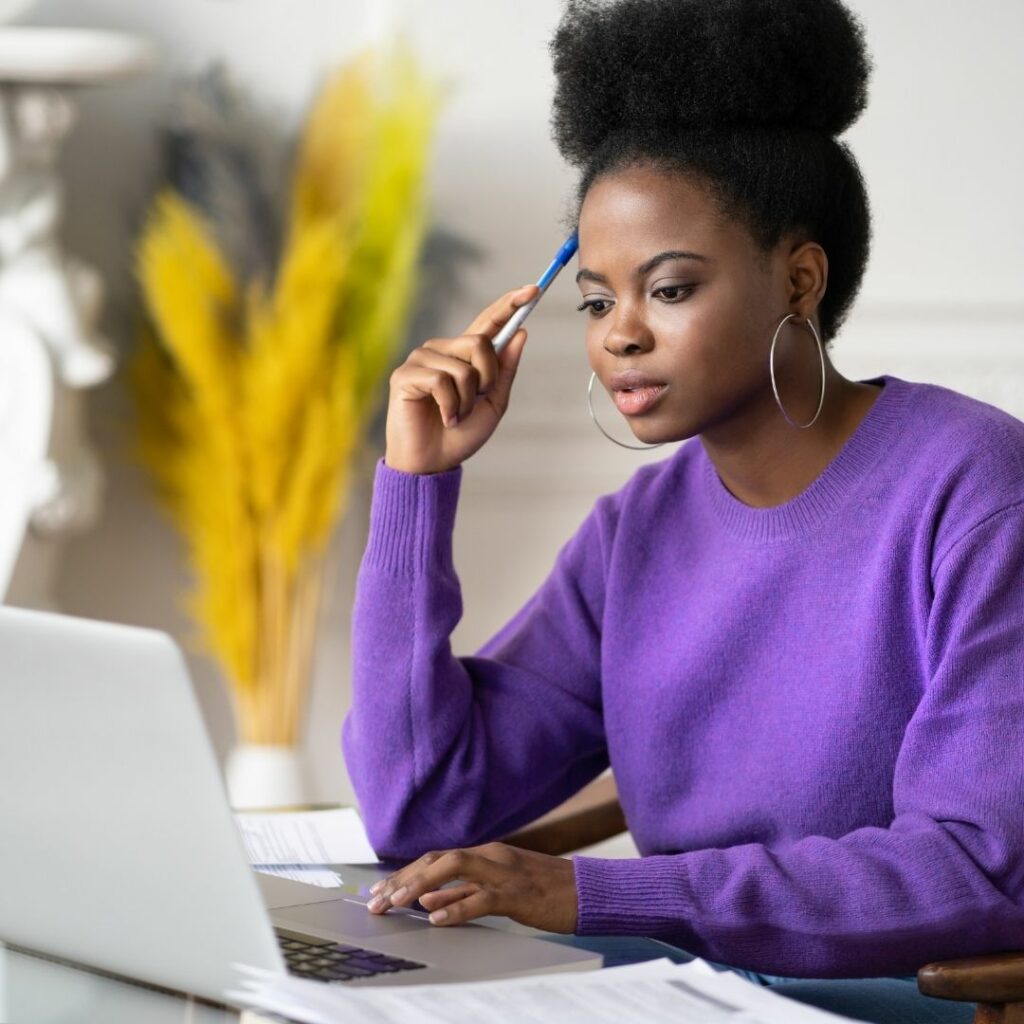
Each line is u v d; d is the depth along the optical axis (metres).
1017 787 1.87
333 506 4.50
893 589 2.08
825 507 2.16
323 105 4.60
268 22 4.76
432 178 4.77
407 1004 1.41
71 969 1.67
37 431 4.27
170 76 4.72
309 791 4.54
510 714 2.40
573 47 2.17
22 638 1.54
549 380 4.76
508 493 4.80
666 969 1.56
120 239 4.73
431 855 1.86
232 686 4.55
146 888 1.56
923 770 1.94
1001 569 1.97
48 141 4.33
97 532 4.79
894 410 2.16
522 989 1.48
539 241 4.80
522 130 4.79
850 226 2.19
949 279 4.68
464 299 4.79
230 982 1.50
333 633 4.85
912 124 4.64
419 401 2.32
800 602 2.17
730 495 2.29
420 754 2.29
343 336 4.52
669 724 2.27
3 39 4.13
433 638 2.29
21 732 1.59
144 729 1.49
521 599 4.83
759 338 2.09
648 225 2.04
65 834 1.60
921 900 1.81
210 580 4.50
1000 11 4.64
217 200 4.64
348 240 4.54
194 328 4.44
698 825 2.24
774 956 1.83
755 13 2.05
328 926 1.77
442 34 4.76
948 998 1.67
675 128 2.06
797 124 2.12
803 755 2.13
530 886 1.81
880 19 4.62
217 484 4.54
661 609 2.33
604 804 2.46
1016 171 4.66
